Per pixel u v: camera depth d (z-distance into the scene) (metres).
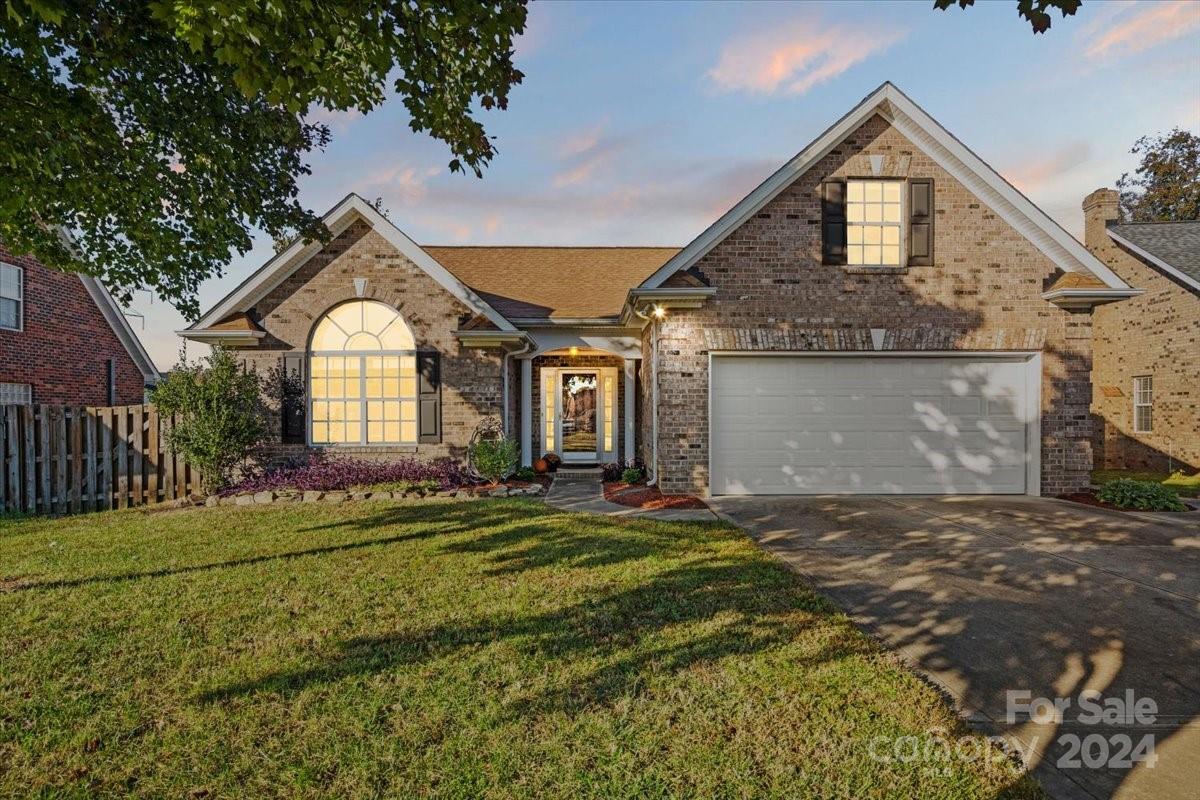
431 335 11.39
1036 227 9.99
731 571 5.62
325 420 11.45
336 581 5.37
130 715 3.12
